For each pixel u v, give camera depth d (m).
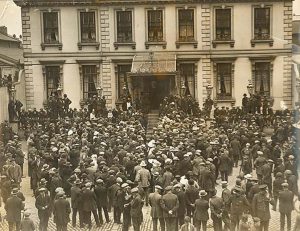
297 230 17.55
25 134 35.44
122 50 40.75
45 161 23.92
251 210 17.86
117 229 19.45
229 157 25.23
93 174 21.50
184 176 20.38
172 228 17.75
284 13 39.53
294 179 19.73
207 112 36.47
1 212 22.08
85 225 19.62
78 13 40.62
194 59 40.47
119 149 24.70
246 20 39.88
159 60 39.91
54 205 18.50
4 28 47.75
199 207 17.77
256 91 40.12
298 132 28.95
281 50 39.91
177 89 40.12
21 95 41.84
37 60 41.00
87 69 41.31
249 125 31.61
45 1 40.41
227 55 40.28
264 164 22.05
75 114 36.75
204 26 40.16
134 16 40.47
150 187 22.08
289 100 39.84
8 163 23.47
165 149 23.91
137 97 40.12
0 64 42.59
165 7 40.22
